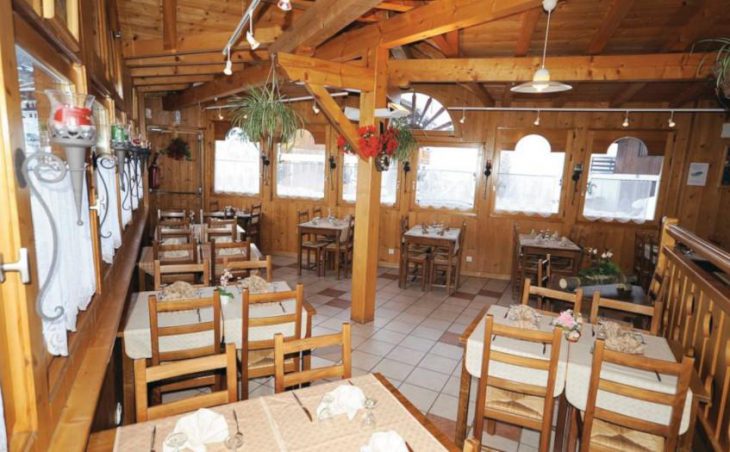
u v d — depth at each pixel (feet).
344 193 25.17
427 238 19.44
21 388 3.92
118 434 5.16
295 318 8.89
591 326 9.14
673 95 19.31
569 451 7.70
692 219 20.51
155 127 24.63
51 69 5.15
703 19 12.67
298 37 11.79
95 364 6.00
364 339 14.06
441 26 11.26
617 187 21.36
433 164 23.53
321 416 5.60
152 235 20.99
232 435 5.22
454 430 9.38
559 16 13.53
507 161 22.57
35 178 4.14
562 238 20.40
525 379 7.79
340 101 23.99
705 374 8.27
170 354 7.98
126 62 14.53
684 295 10.00
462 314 16.89
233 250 16.88
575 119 21.36
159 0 12.61
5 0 3.51
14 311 3.79
